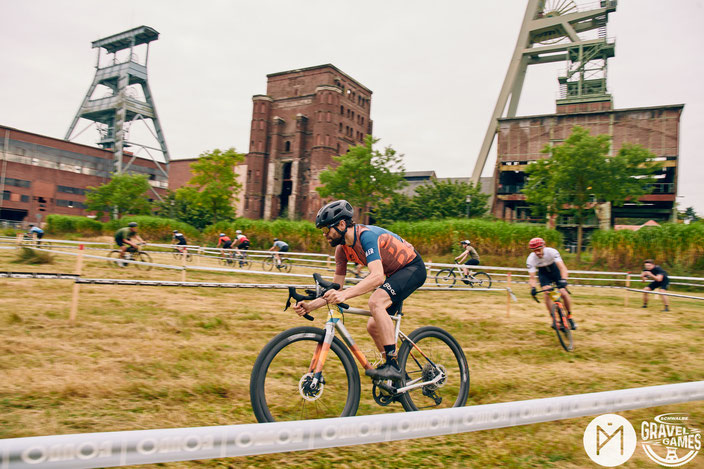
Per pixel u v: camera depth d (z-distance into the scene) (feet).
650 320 26.37
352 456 7.72
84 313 18.25
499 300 33.88
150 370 11.81
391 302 8.77
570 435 9.01
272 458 7.43
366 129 233.76
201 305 22.66
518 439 8.77
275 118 216.95
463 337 19.10
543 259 18.72
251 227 108.99
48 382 10.36
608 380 13.26
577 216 81.20
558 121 153.17
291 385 8.19
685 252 58.70
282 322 19.47
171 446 3.27
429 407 9.70
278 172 216.74
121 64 347.77
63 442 2.88
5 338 13.70
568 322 18.86
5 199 220.23
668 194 139.95
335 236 8.50
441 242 78.64
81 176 253.44
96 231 136.26
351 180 115.55
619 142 144.36
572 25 191.52
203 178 128.88
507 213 166.71
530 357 16.06
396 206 137.69
